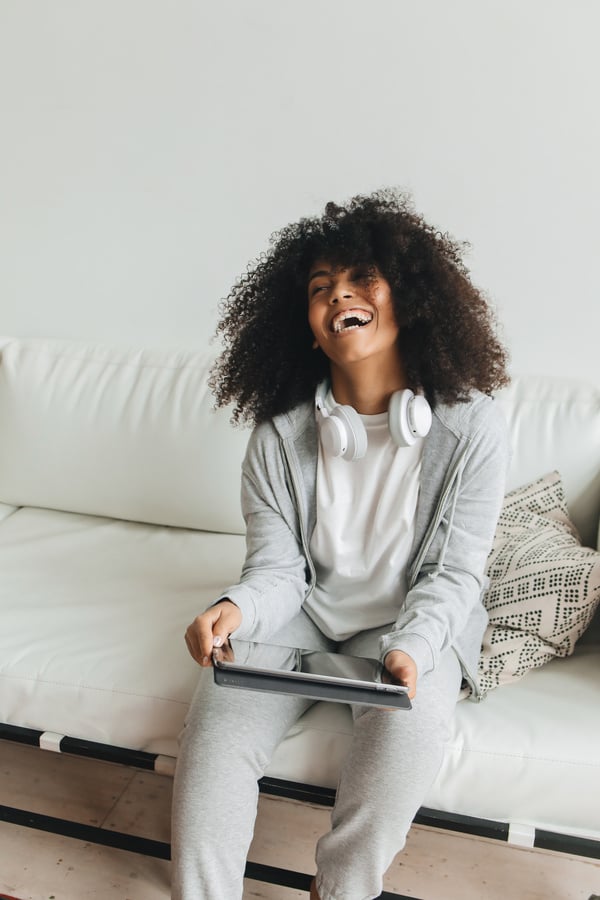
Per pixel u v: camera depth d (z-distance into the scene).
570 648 1.30
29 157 1.89
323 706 1.22
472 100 1.61
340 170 1.72
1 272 2.01
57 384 1.80
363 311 1.15
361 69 1.65
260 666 1.05
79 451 1.76
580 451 1.54
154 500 1.72
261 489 1.29
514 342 1.74
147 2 1.71
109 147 1.83
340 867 1.10
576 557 1.32
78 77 1.80
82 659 1.30
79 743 1.27
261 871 1.23
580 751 1.12
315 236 1.22
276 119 1.72
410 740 1.06
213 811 1.08
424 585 1.19
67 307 1.99
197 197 1.82
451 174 1.67
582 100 1.56
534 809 1.13
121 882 1.30
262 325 1.29
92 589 1.51
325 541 1.26
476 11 1.56
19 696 1.29
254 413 1.32
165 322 1.94
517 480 1.56
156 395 1.73
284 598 1.23
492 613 1.33
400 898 1.22
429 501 1.21
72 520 1.80
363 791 1.07
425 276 1.18
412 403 1.13
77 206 1.90
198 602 1.47
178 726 1.22
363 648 1.25
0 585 1.53
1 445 1.83
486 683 1.24
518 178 1.63
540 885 1.33
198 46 1.72
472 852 1.39
